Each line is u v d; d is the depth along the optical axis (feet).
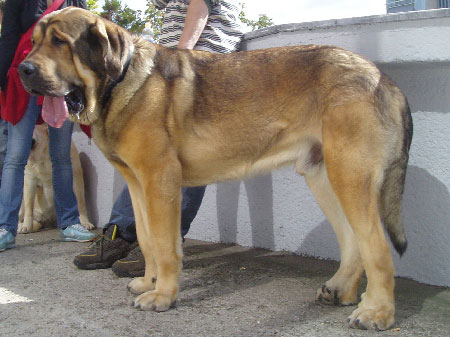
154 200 4.68
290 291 5.23
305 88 4.75
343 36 5.84
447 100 5.29
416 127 5.51
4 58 7.00
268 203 6.98
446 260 5.33
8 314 4.55
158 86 4.79
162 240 4.69
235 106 4.93
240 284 5.49
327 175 4.59
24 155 7.27
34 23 6.95
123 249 6.26
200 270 6.07
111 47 4.58
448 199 5.31
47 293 5.18
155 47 4.99
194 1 6.00
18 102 7.09
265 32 6.50
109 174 9.07
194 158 4.99
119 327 4.24
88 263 6.12
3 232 7.13
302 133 4.85
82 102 4.83
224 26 6.48
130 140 4.71
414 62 5.35
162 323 4.33
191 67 5.02
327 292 4.82
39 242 7.93
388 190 4.52
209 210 7.76
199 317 4.49
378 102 4.42
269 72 4.92
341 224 4.99
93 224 9.58
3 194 7.21
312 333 4.10
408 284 5.47
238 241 7.41
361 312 4.25
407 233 5.62
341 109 4.43
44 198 9.24
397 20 5.43
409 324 4.29
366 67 4.56
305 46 4.98
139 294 5.16
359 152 4.34
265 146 5.00
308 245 6.58
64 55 4.66
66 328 4.21
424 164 5.46
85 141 9.65
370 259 4.30
